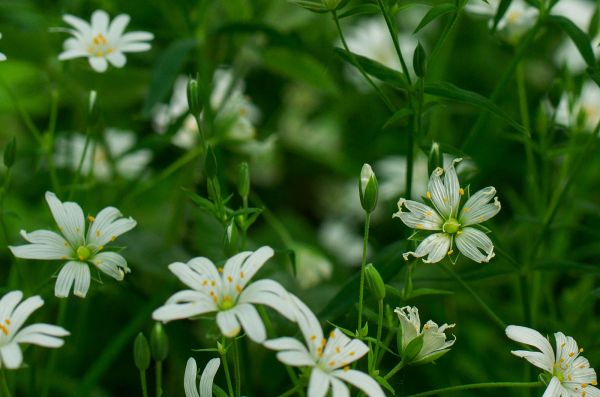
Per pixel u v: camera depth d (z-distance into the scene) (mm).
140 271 453
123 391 468
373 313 390
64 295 370
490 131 512
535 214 457
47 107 515
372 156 574
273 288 353
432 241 372
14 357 343
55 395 449
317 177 612
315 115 601
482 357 455
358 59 395
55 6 507
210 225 448
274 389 427
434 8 387
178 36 477
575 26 403
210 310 352
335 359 349
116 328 473
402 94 579
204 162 380
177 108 497
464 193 377
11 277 430
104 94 493
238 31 462
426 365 441
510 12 447
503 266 417
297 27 521
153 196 503
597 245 469
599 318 461
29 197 501
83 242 377
